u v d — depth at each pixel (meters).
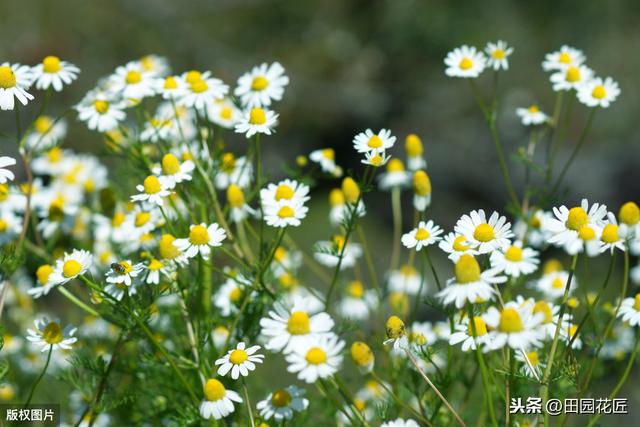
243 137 2.49
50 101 2.44
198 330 1.04
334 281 1.05
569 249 1.04
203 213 1.08
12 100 1.05
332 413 1.08
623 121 2.62
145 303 1.04
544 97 2.75
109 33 2.85
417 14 2.90
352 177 1.04
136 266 1.02
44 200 1.14
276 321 0.97
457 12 2.89
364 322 1.18
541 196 1.11
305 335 0.97
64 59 2.77
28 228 1.13
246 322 1.05
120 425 1.09
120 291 1.02
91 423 1.03
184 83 1.09
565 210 1.00
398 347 0.99
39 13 2.81
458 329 1.00
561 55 1.12
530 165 1.12
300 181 1.08
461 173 2.41
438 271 2.02
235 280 1.03
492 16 2.89
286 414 0.99
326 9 3.00
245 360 1.00
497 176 2.35
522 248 1.05
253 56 2.92
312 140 2.73
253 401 1.11
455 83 2.82
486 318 0.96
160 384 1.07
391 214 2.38
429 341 1.07
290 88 2.78
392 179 1.17
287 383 1.24
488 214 2.34
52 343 1.01
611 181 2.29
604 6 2.87
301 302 0.97
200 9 2.96
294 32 2.98
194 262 1.06
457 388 1.12
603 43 2.86
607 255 1.85
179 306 1.07
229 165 1.09
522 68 2.82
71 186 1.17
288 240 1.14
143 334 1.03
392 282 1.18
